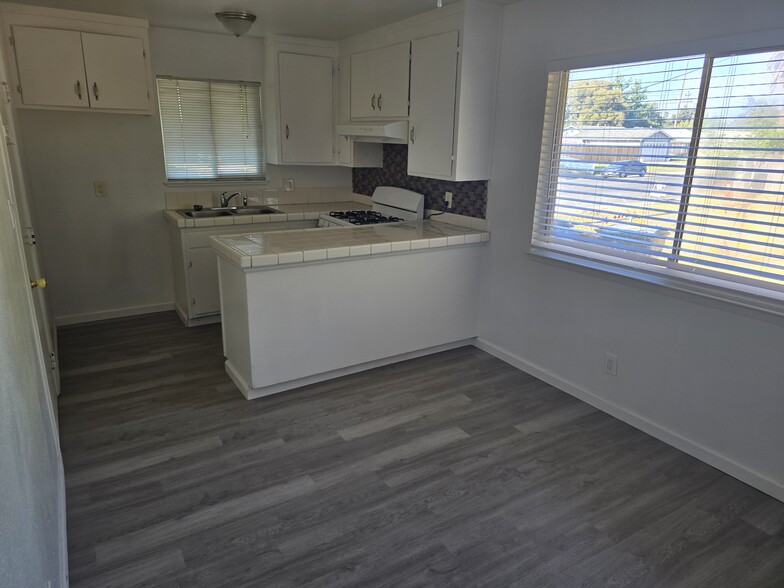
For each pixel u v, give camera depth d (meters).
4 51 3.35
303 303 3.01
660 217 2.57
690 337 2.50
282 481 2.33
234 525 2.06
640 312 2.71
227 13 3.48
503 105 3.31
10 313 1.14
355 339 3.27
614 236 2.80
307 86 4.41
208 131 4.45
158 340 3.89
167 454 2.51
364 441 2.65
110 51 3.71
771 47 2.06
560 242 3.11
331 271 3.06
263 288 2.86
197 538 1.99
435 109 3.42
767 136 2.12
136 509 2.14
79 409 2.89
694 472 2.44
